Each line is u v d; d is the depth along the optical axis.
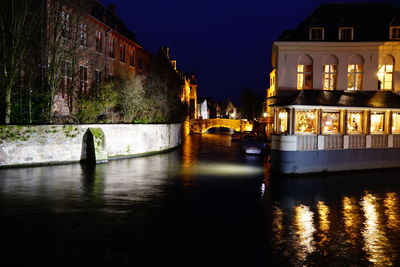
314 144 18.50
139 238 8.71
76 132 21.11
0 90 19.86
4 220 9.95
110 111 26.03
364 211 11.47
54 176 16.52
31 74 20.59
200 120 65.25
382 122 20.53
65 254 7.67
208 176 17.58
